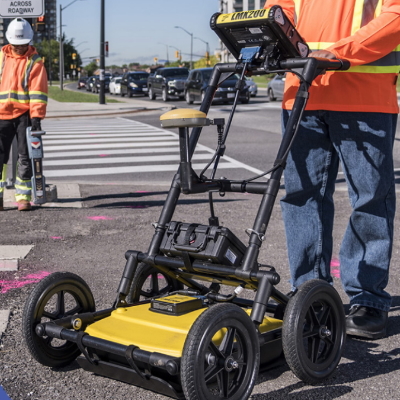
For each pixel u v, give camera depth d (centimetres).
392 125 364
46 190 767
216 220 313
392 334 377
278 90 2856
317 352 305
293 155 373
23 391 297
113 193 837
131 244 574
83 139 1513
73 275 321
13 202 776
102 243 578
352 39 321
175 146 1369
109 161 1146
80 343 285
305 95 311
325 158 370
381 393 299
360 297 373
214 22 321
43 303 306
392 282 470
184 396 273
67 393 295
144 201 779
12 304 416
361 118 353
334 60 319
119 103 3186
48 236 603
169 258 303
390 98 359
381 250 371
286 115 377
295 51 321
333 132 359
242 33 321
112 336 287
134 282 341
